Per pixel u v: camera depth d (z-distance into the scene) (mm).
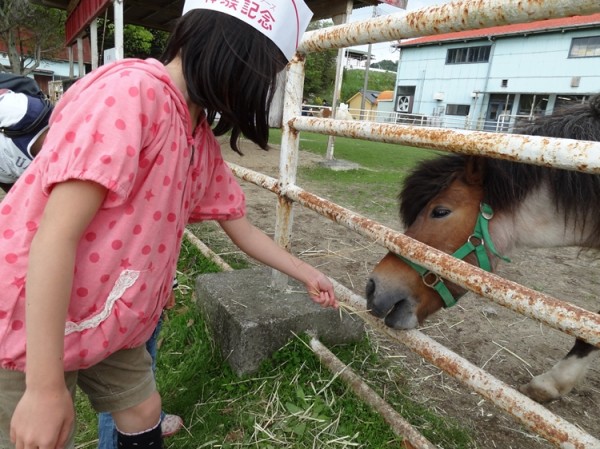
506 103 27641
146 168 900
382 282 1663
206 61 886
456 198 1730
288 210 2107
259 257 1428
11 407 966
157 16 9414
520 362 2352
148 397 1205
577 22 23828
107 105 827
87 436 1695
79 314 909
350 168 8125
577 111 1791
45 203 861
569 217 1753
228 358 2027
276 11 932
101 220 881
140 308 972
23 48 21000
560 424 1202
